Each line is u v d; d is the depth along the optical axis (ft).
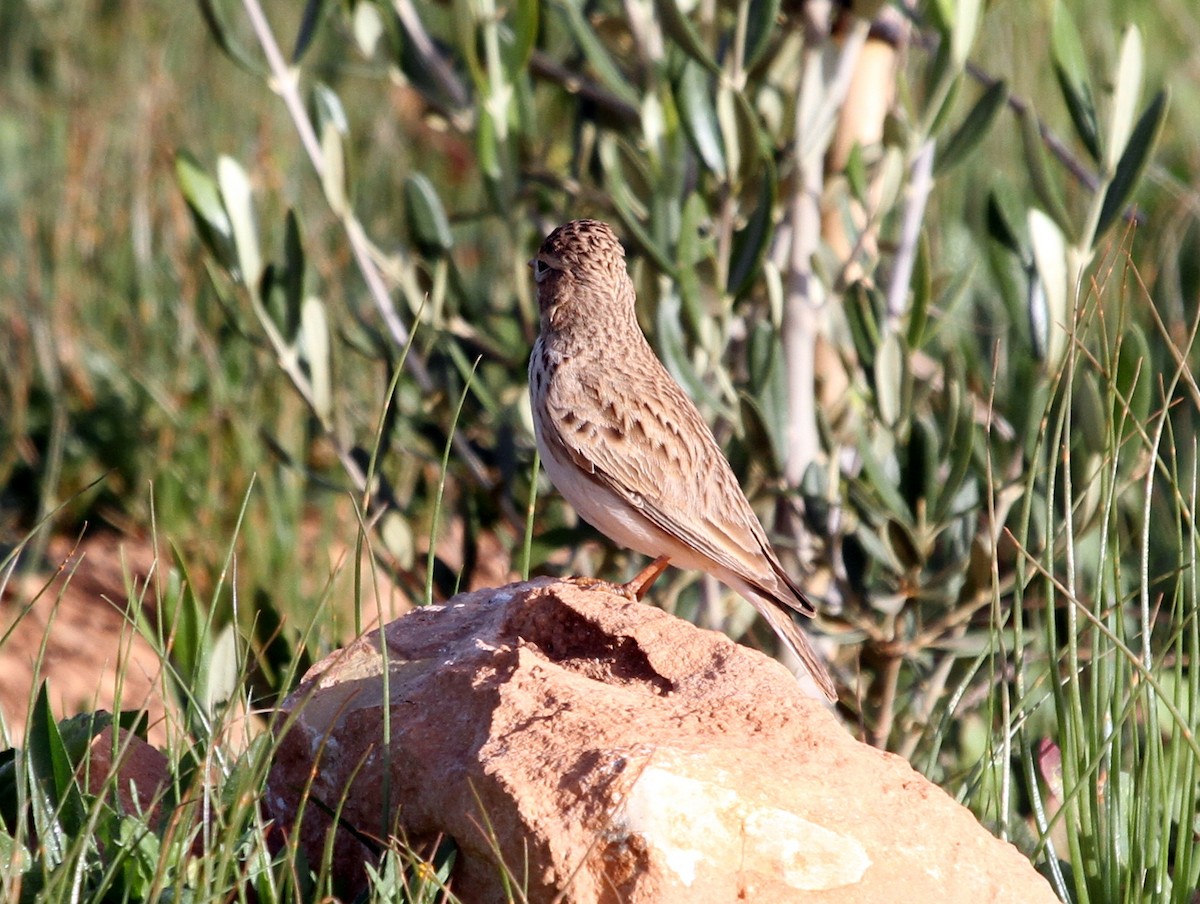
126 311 55.77
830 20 39.73
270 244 55.31
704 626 39.22
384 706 23.12
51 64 71.36
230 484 49.80
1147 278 48.16
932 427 35.58
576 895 20.65
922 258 36.19
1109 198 36.55
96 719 26.68
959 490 37.14
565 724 22.33
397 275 41.50
